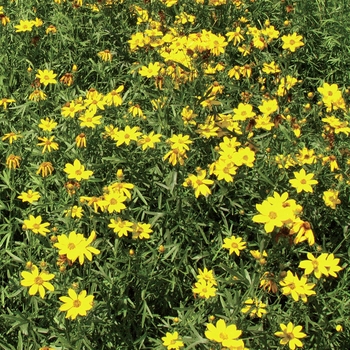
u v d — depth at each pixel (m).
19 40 1.85
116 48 1.89
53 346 1.30
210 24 2.01
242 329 1.25
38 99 1.63
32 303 1.35
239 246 1.40
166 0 1.95
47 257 1.35
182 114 1.54
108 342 1.34
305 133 1.66
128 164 1.52
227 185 1.51
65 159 1.56
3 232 1.43
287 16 2.11
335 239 1.53
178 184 1.47
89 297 1.21
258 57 1.93
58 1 1.90
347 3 2.15
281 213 1.22
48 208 1.50
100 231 1.41
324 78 1.97
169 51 1.73
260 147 1.56
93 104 1.55
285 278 1.26
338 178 1.50
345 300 1.42
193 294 1.41
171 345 1.25
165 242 1.46
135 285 1.38
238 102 1.80
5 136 1.54
